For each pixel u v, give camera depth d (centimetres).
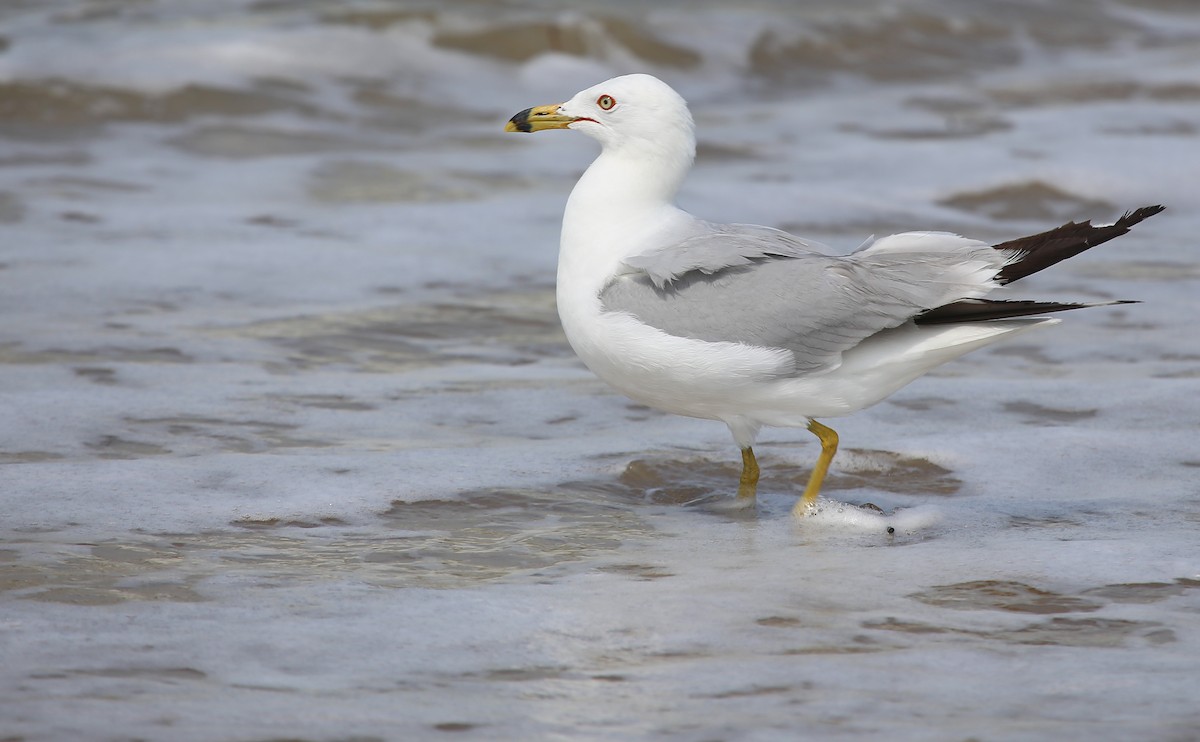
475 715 656
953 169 2430
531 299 1680
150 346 1427
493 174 2358
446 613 793
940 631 770
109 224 1950
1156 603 814
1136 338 1520
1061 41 3803
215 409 1232
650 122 1034
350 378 1355
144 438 1147
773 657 730
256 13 3167
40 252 1783
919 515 1000
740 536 959
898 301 948
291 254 1828
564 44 3175
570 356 1470
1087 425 1216
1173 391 1307
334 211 2077
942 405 1273
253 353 1423
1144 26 4059
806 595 828
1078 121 2811
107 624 769
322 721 648
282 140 2534
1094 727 639
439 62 3023
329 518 977
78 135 2483
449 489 1044
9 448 1107
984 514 1009
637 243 1012
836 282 954
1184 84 3181
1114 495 1049
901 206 2219
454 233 1977
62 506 977
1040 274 1795
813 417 1000
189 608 796
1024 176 2372
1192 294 1703
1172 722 645
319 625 773
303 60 2878
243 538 930
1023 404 1275
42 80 2628
